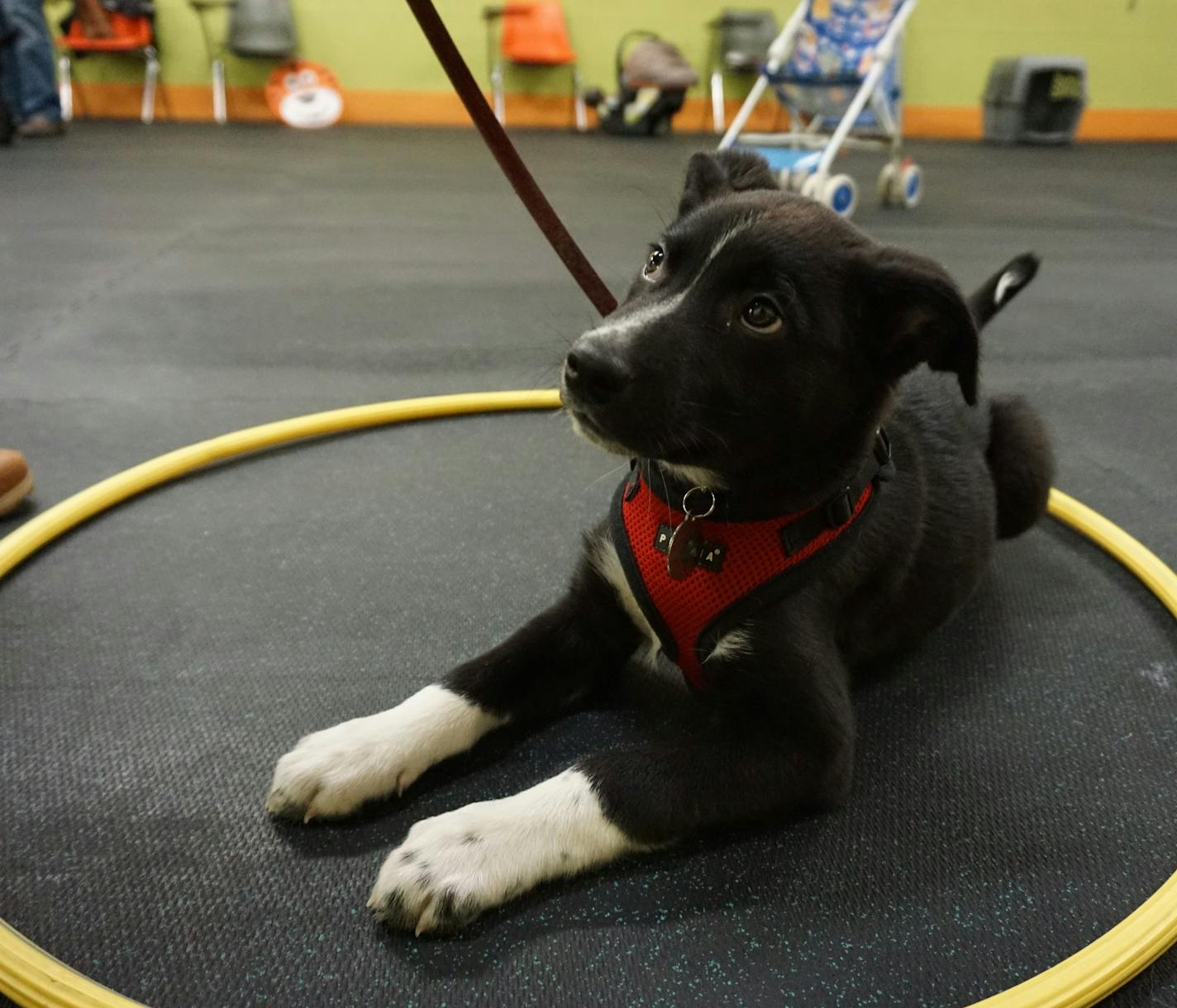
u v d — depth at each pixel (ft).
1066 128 38.19
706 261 4.68
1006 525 7.39
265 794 5.09
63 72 34.55
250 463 8.98
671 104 35.35
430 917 4.19
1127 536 7.78
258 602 6.84
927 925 4.48
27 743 5.41
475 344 12.67
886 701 6.05
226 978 4.06
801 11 22.62
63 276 14.99
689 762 4.64
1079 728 5.90
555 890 4.52
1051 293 16.38
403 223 20.13
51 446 9.26
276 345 12.39
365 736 4.97
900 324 4.74
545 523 8.07
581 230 19.74
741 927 4.41
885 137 23.56
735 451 4.73
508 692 5.39
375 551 7.56
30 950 3.94
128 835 4.79
